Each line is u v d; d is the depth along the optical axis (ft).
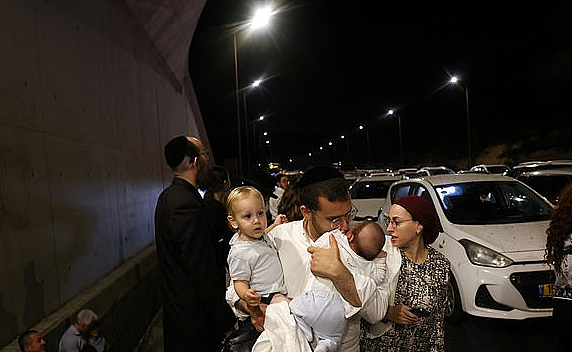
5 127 11.39
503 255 18.65
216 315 11.25
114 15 22.44
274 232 8.89
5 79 11.63
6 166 11.27
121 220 21.54
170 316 11.43
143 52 29.04
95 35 19.30
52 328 11.67
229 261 8.76
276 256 8.66
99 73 19.53
